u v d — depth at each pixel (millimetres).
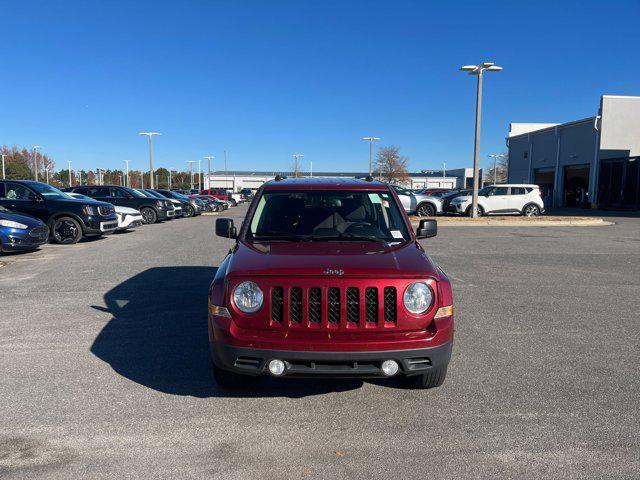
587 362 4781
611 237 15867
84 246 13156
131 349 5074
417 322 3475
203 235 16359
